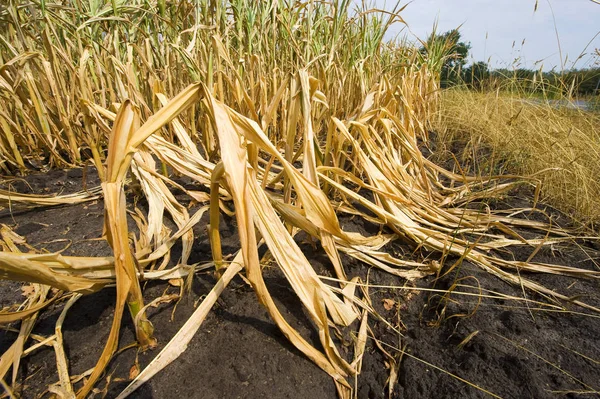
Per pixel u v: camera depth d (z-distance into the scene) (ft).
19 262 1.94
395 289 3.99
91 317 3.13
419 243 4.75
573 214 5.80
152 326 2.82
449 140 10.73
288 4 8.91
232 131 2.47
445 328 3.37
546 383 2.72
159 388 2.53
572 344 3.13
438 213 5.53
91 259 2.53
